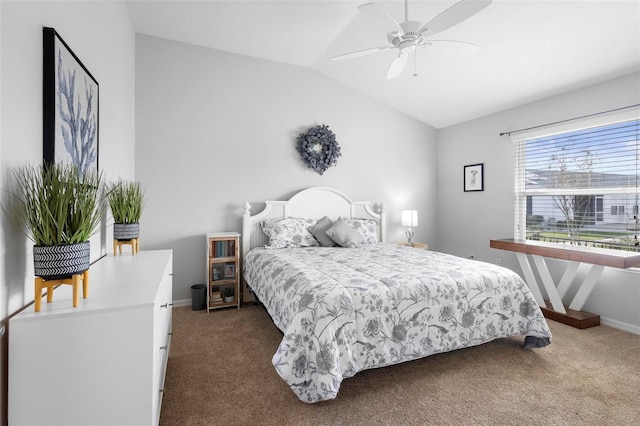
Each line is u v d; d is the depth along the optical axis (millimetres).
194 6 2951
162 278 1463
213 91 3723
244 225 3746
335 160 4277
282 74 4066
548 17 2463
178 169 3566
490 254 4238
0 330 956
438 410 1740
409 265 2539
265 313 3355
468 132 4562
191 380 2035
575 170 3320
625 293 2902
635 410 1735
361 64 3855
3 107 1007
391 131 4758
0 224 982
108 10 2283
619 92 2932
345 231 3684
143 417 1071
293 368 1730
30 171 1183
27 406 984
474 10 1829
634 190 2867
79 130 1623
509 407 1765
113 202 2141
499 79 3414
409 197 4902
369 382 2012
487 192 4273
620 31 2422
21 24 1116
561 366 2207
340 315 1794
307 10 2953
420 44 2227
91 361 1026
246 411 1732
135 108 3383
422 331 2002
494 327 2223
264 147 3973
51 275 1015
